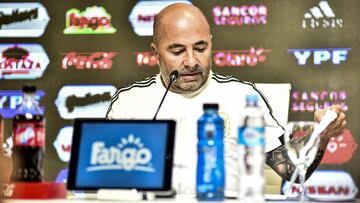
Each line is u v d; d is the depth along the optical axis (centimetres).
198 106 353
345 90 494
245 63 499
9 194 222
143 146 224
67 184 226
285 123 374
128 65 507
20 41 514
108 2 510
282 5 498
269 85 379
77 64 510
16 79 512
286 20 498
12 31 514
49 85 510
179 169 310
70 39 511
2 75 512
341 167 488
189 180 305
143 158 222
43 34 512
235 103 352
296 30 498
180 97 355
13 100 510
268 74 498
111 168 224
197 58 353
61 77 510
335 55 495
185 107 353
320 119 287
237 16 500
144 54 507
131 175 222
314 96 496
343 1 495
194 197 243
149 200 220
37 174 235
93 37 510
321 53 496
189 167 311
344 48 495
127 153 224
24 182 228
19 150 233
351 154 488
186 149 324
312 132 253
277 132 335
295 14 498
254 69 499
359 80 493
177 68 353
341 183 485
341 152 488
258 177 214
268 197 252
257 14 500
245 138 216
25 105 245
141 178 221
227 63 499
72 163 227
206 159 227
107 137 227
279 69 496
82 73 509
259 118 217
